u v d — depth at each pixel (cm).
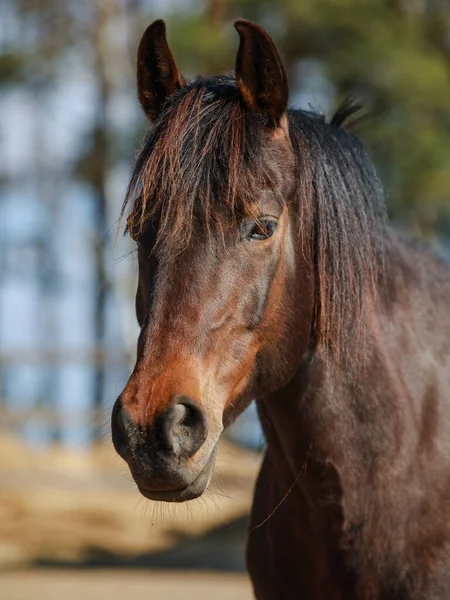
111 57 3816
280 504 559
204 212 468
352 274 525
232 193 470
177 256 467
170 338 461
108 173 3725
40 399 2947
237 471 1767
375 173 566
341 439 536
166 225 468
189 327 463
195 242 468
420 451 537
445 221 3334
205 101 503
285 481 557
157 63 539
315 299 525
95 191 3941
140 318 503
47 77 3744
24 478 1862
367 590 530
